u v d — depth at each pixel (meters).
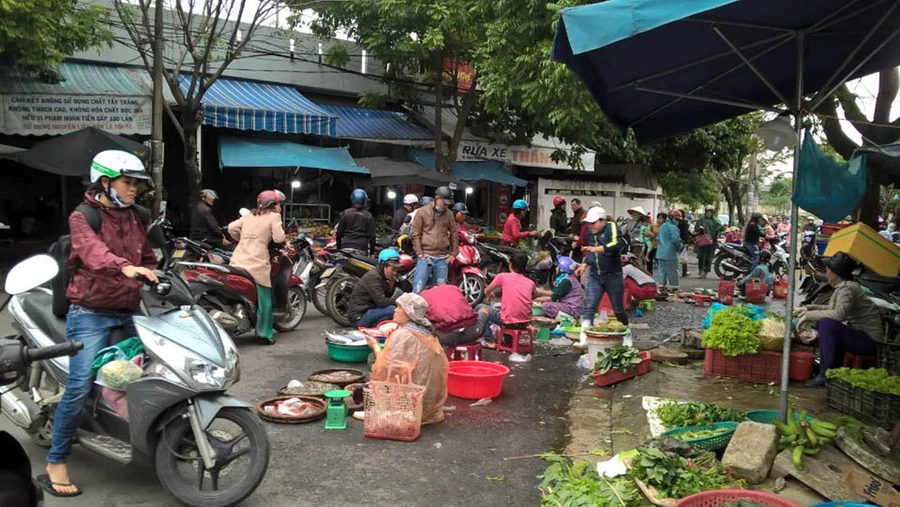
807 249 18.28
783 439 4.28
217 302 7.29
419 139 17.88
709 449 4.34
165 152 16.33
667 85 5.39
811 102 4.40
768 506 3.34
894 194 26.56
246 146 15.30
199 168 14.29
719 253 17.08
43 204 16.94
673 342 8.32
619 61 4.73
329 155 15.80
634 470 3.84
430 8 15.06
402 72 17.88
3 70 12.79
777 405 5.59
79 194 16.81
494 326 7.95
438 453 4.60
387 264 7.30
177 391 3.43
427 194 19.08
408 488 4.02
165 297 3.89
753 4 3.91
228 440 3.67
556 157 19.86
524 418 5.42
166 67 15.23
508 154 20.02
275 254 7.84
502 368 6.08
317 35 16.91
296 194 17.56
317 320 9.37
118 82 14.12
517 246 13.73
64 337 3.91
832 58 5.19
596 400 5.96
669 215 13.88
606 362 6.37
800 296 14.23
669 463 3.78
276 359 6.99
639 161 23.77
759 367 6.38
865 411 5.06
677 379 6.45
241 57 15.80
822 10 4.09
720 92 5.67
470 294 10.73
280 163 14.84
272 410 5.20
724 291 12.45
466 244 10.98
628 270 10.66
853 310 6.28
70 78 13.79
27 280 3.43
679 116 6.25
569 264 9.30
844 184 4.49
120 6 12.97
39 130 13.02
